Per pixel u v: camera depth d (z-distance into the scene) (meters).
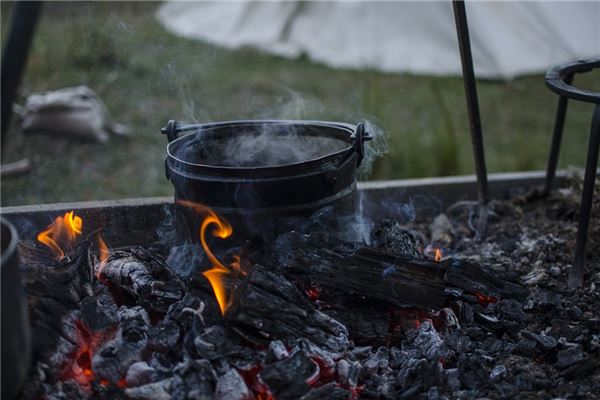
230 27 7.43
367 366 1.75
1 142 1.53
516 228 2.70
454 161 4.00
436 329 1.94
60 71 5.86
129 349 1.67
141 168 4.36
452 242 2.63
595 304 2.14
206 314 1.74
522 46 6.75
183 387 1.60
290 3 7.30
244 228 1.79
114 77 5.81
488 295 2.01
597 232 2.55
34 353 1.59
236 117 5.21
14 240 1.40
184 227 1.90
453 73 6.54
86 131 4.64
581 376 1.80
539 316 2.04
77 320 1.74
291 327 1.72
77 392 1.62
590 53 6.75
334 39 6.98
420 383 1.72
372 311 1.86
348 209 1.93
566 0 6.90
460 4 2.34
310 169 1.77
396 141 4.25
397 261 1.90
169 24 7.70
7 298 1.31
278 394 1.62
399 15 6.76
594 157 2.13
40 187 3.97
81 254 1.91
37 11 1.50
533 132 5.32
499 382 1.76
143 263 1.96
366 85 5.27
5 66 1.50
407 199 2.89
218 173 1.74
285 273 1.82
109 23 7.04
